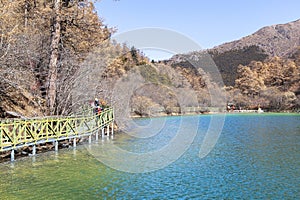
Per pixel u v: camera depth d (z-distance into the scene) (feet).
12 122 37.17
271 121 110.22
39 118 40.24
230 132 75.66
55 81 48.98
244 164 38.70
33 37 54.08
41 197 24.39
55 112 51.44
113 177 31.01
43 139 40.45
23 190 25.96
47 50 53.78
